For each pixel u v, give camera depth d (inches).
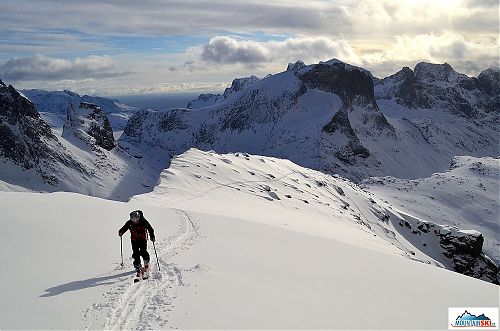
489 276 3698.3
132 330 366.6
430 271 816.9
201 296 459.2
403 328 462.9
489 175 7268.7
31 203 954.7
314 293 542.3
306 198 3319.4
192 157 3371.1
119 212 968.9
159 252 646.5
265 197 2790.4
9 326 364.5
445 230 3934.5
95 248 643.5
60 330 360.8
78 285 475.8
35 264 548.4
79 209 941.2
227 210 1838.1
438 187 6358.3
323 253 837.8
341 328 433.7
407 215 4335.6
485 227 5182.1
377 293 590.6
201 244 738.2
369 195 4881.9
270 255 732.7
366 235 2667.3
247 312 434.0
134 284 483.2
